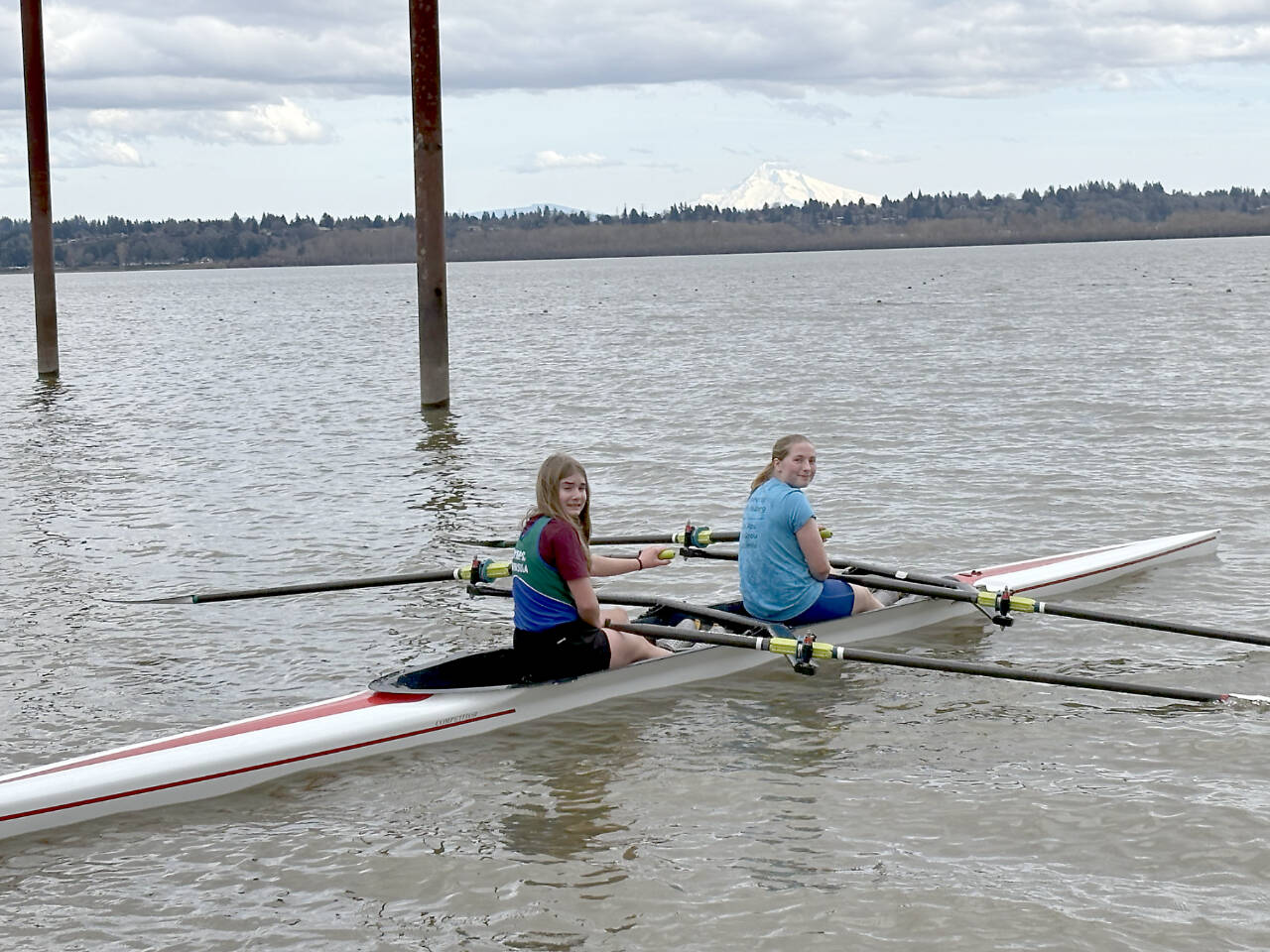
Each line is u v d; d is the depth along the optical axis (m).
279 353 35.88
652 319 49.94
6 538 11.54
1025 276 100.31
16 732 6.97
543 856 5.51
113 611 9.26
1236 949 4.62
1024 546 10.78
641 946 4.77
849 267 177.88
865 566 8.62
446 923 4.98
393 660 8.19
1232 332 32.41
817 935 4.80
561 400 21.77
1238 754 6.39
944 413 18.78
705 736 6.86
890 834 5.61
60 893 5.33
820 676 7.82
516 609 7.21
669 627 7.41
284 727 6.62
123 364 32.31
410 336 43.31
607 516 12.38
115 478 14.62
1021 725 6.91
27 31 24.44
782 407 20.06
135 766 6.20
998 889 5.10
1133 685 6.96
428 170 19.58
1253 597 9.23
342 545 11.19
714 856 5.45
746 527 8.14
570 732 6.97
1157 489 12.84
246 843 5.77
